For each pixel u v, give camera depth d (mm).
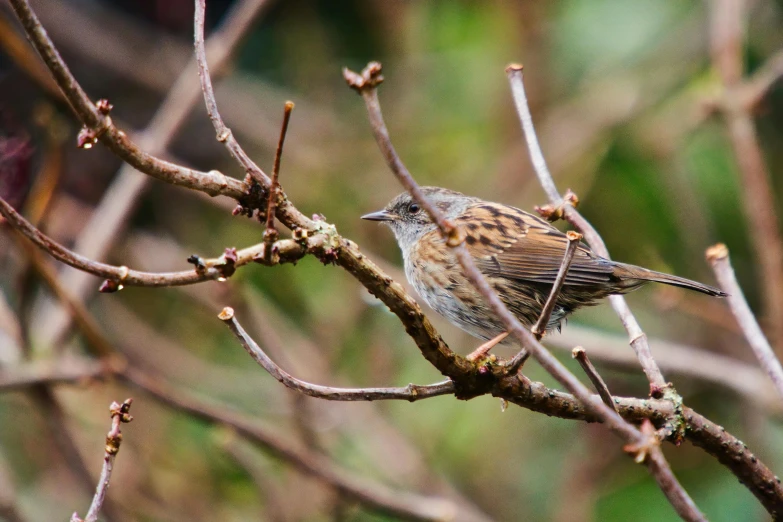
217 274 4539
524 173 12578
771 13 12766
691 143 11859
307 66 13805
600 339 9734
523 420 11617
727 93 9789
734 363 10281
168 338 12352
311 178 12938
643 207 11695
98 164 13438
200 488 10820
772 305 9492
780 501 5617
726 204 11531
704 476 10242
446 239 4184
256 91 13805
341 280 11984
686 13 12797
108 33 13953
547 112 12852
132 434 10961
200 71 4809
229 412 8820
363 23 13852
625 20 12727
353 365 11617
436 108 13352
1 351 9203
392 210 9078
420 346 5051
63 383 8625
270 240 4566
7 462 10773
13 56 8477
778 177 12039
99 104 4266
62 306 8492
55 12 13508
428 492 10820
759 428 10555
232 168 13719
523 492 11258
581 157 12352
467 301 8148
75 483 10430
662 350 9773
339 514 8977
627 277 7430
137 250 12305
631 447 4059
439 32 13375
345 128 13523
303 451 9203
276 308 12250
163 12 14211
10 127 8297
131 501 10430
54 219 11719
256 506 10703
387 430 11203
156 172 4500
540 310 8047
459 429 11586
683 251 11586
